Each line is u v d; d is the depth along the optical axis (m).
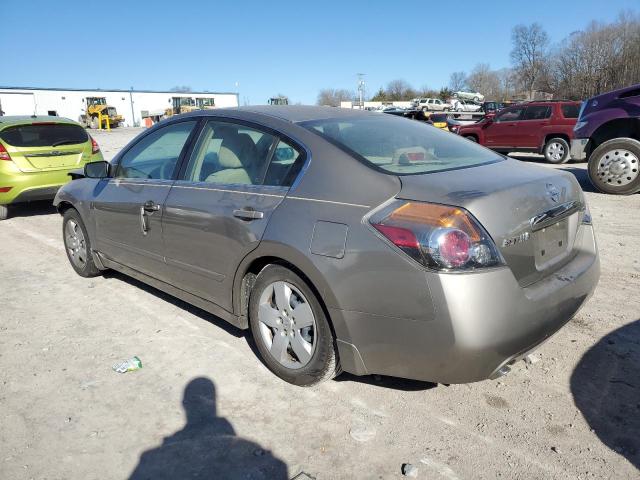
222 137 3.58
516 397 2.97
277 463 2.50
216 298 3.49
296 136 3.12
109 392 3.13
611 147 8.62
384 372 2.64
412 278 2.38
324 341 2.85
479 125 16.02
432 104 54.72
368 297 2.53
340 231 2.63
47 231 7.48
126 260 4.39
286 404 2.96
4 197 8.00
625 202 8.11
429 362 2.44
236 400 3.02
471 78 93.19
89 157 8.70
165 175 3.94
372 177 2.69
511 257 2.47
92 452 2.61
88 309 4.41
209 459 2.54
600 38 59.59
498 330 2.36
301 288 2.90
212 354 3.57
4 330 4.02
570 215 3.00
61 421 2.86
